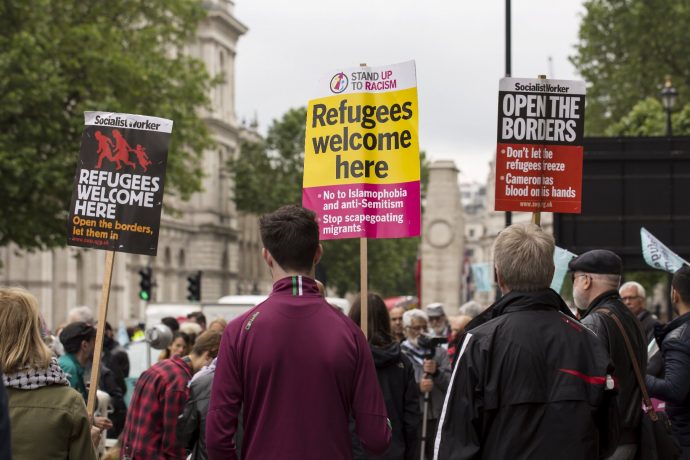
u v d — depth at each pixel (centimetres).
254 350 687
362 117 1048
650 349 1227
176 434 1108
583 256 913
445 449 693
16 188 3900
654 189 2286
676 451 893
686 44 6512
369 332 1102
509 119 1027
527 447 687
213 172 11931
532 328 697
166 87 4728
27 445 708
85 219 1049
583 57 6875
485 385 692
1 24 4116
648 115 6291
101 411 1280
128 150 1046
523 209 1029
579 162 1034
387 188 1041
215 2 11975
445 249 7269
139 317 10169
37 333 721
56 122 4050
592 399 692
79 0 4556
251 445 688
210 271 11869
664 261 1379
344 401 694
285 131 11869
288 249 706
